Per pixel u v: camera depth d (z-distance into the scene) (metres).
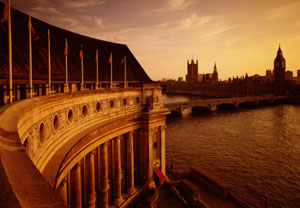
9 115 12.16
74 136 27.19
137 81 65.19
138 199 43.06
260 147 82.81
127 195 41.44
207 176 49.84
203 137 96.44
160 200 42.75
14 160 6.88
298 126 119.38
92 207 30.92
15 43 36.53
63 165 21.31
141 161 46.56
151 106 46.41
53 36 48.25
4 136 9.02
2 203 4.28
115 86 60.78
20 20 40.22
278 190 52.00
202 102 165.62
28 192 5.00
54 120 22.62
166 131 107.88
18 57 35.25
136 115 43.84
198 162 68.06
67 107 25.34
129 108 43.94
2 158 6.68
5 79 30.92
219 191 46.06
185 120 137.88
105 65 59.34
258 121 134.75
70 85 49.38
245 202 42.56
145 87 46.38
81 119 29.64
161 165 48.97
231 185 54.16
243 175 59.44
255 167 64.44
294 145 85.19
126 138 44.00
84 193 31.70
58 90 45.75
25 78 34.88
